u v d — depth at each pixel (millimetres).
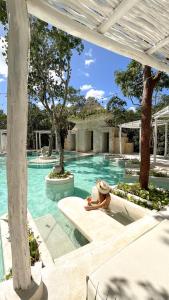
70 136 27328
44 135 28375
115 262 2012
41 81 11578
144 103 5559
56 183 8539
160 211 4246
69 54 9852
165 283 1734
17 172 1637
